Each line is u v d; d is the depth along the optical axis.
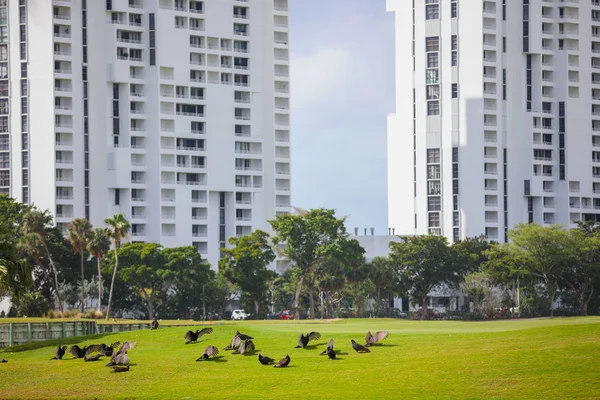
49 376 66.00
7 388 62.62
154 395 57.53
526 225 190.75
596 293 190.62
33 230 179.62
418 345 68.19
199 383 60.12
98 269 175.75
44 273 184.00
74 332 102.12
